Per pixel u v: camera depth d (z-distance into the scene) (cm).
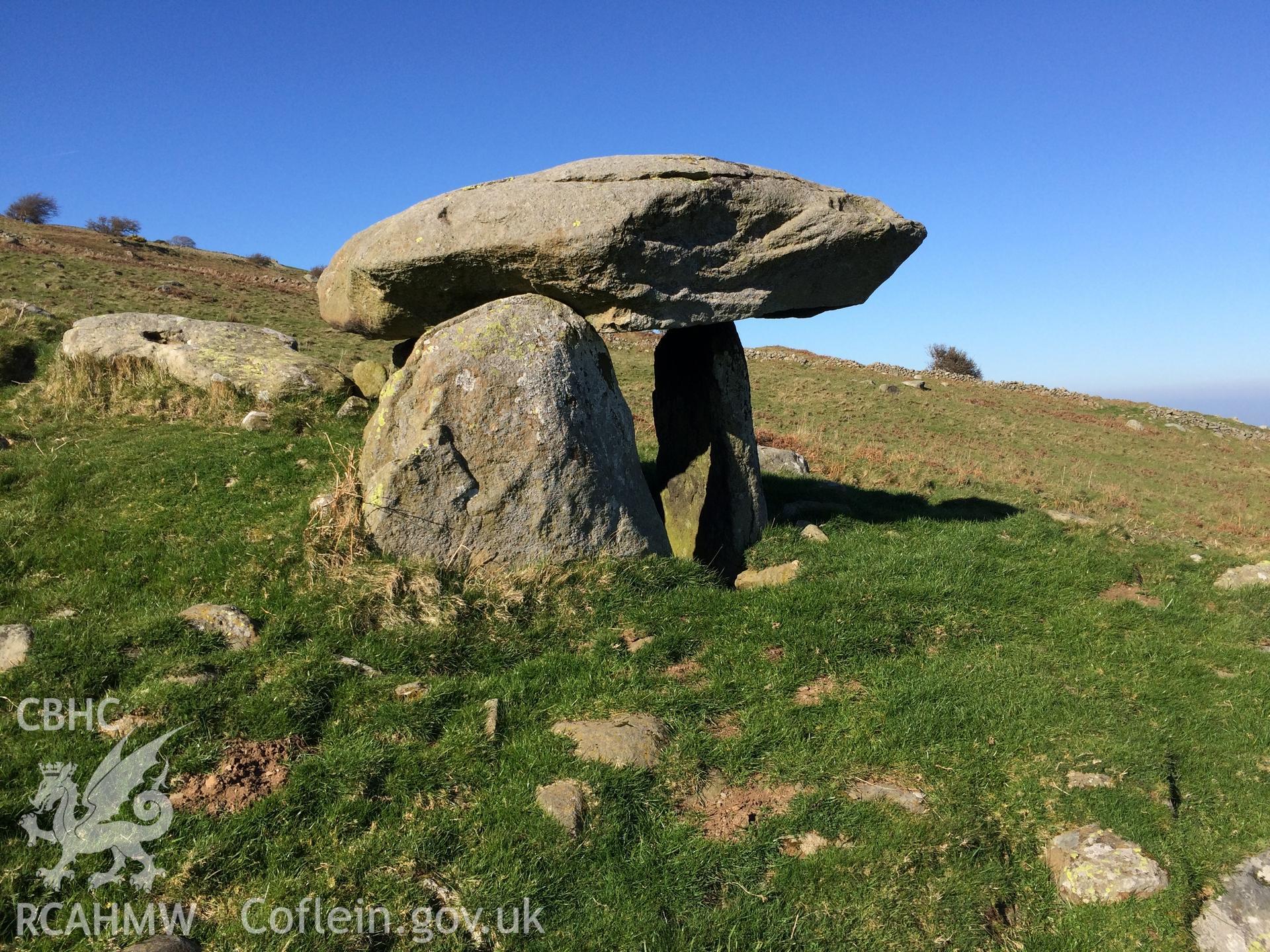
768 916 440
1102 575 921
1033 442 2931
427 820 487
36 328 1433
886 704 625
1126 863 470
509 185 861
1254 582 947
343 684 607
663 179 830
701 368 1017
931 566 907
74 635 619
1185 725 615
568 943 417
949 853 481
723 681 661
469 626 715
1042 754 573
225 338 1362
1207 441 3450
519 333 823
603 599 775
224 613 662
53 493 872
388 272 862
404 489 781
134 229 7412
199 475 938
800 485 1390
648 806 517
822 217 869
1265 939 424
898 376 4200
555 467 810
